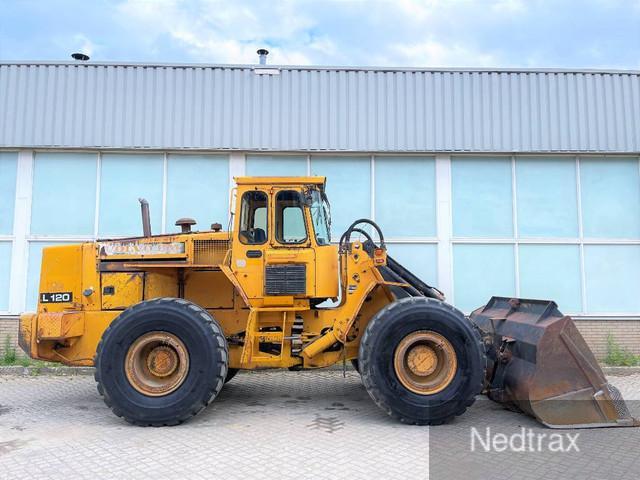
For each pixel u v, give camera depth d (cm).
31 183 902
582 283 922
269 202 572
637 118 929
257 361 568
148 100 902
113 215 907
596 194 941
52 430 516
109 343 524
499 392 577
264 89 911
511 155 936
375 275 579
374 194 924
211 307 611
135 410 515
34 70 898
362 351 532
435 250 920
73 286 609
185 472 402
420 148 912
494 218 928
